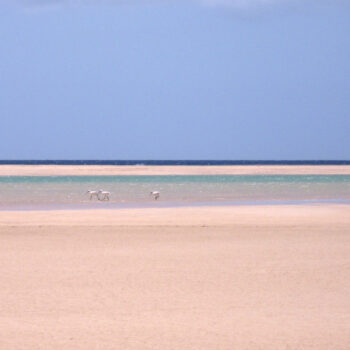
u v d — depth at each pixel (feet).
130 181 557.33
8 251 156.87
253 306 100.01
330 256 149.18
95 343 78.89
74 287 114.01
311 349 76.95
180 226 209.05
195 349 76.48
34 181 551.59
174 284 116.88
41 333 83.61
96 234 189.26
